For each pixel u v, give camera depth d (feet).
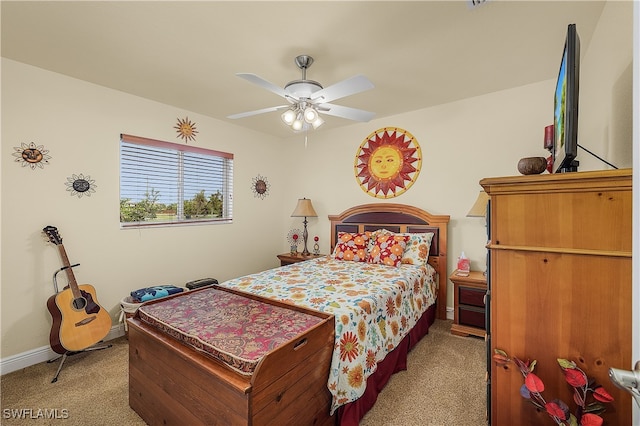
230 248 12.87
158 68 7.88
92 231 8.80
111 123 9.18
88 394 6.33
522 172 4.09
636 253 2.15
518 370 3.80
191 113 11.32
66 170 8.27
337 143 13.62
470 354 8.07
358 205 13.01
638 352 2.08
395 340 6.97
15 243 7.43
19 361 7.39
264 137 14.43
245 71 8.05
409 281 8.43
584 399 3.22
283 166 15.53
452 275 9.61
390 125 12.13
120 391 6.43
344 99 10.34
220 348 4.28
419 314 8.61
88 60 7.45
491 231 3.98
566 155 3.58
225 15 5.75
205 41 6.63
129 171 9.79
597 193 3.31
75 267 8.46
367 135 12.75
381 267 9.86
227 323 5.17
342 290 7.16
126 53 7.14
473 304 9.14
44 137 7.88
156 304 6.20
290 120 6.82
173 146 10.77
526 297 3.73
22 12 5.60
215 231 12.27
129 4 5.43
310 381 4.68
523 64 7.79
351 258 11.05
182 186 11.31
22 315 7.50
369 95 9.98
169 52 7.10
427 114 11.24
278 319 5.34
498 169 9.87
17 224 7.47
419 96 10.08
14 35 6.35
